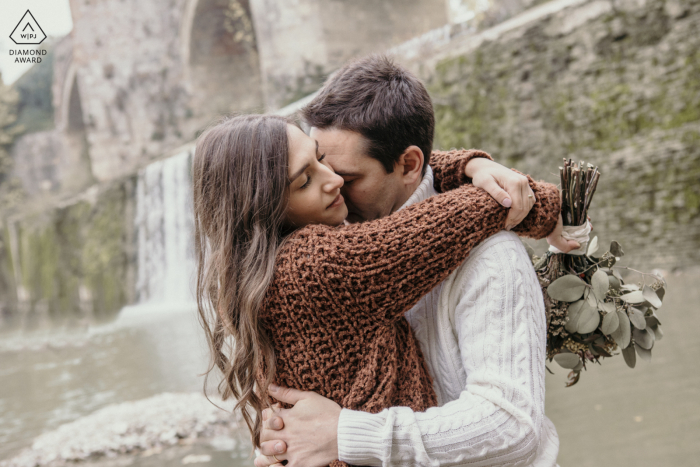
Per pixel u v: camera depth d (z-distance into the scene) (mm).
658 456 2254
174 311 12523
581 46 7285
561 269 1254
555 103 7574
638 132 6883
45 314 18328
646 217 6844
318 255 971
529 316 984
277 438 1003
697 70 6367
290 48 14031
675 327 4008
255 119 1070
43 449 3529
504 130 8078
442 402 1090
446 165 1220
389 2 14203
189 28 18078
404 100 1131
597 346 1307
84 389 5676
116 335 9867
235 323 1026
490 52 8164
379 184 1149
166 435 3406
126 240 15906
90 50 20078
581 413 2869
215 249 1055
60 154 29312
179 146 18734
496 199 1030
